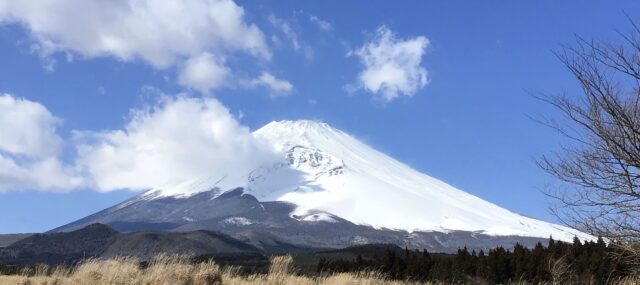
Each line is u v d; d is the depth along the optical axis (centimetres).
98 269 1373
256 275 1784
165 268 1408
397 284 2248
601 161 1048
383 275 2348
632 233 1069
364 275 2070
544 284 2272
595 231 1096
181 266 1444
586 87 1009
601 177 1059
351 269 2817
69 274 1453
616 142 995
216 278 1455
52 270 1536
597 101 1007
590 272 2080
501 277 2775
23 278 1408
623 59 987
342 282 1859
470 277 2802
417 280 2872
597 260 2125
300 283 1739
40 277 1472
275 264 1853
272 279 1695
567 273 2191
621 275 1950
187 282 1384
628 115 990
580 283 2066
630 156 997
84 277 1345
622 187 1048
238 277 1722
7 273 1642
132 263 1417
